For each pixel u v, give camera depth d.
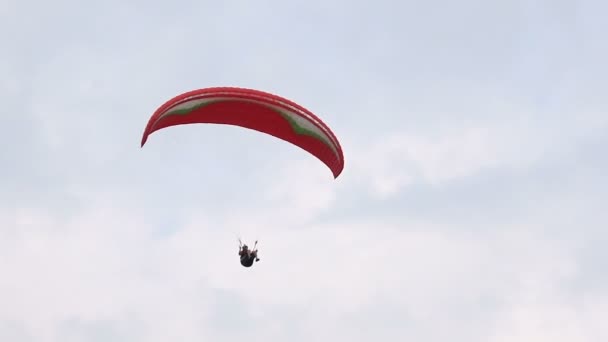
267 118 50.19
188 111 48.50
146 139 46.00
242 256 48.56
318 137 50.44
